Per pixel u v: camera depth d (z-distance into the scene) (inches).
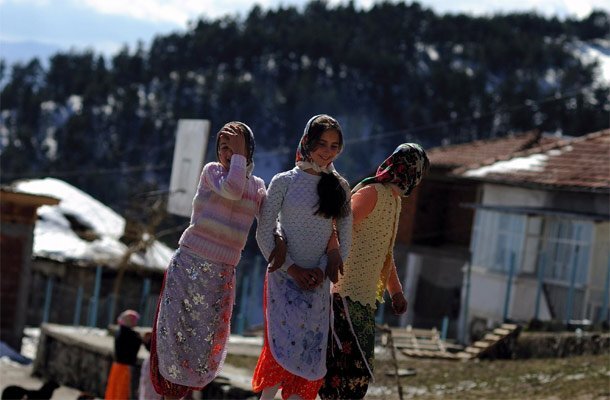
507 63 7869.1
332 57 6924.2
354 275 302.2
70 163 5221.5
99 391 866.8
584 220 1207.6
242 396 638.5
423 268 1763.0
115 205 4507.9
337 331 300.7
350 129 6127.0
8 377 969.5
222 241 291.6
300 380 287.9
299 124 6200.8
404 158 306.7
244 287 1263.5
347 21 7829.7
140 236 1406.3
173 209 852.0
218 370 298.0
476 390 676.1
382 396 595.8
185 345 291.7
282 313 285.4
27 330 1397.6
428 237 1801.2
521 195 1333.7
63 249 1632.6
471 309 1380.4
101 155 5477.4
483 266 1362.0
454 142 5738.2
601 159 1294.3
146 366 552.1
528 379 688.4
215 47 7278.5
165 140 5689.0
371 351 304.7
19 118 6569.9
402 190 307.6
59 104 6904.5
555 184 1241.4
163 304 294.5
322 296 290.0
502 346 934.4
